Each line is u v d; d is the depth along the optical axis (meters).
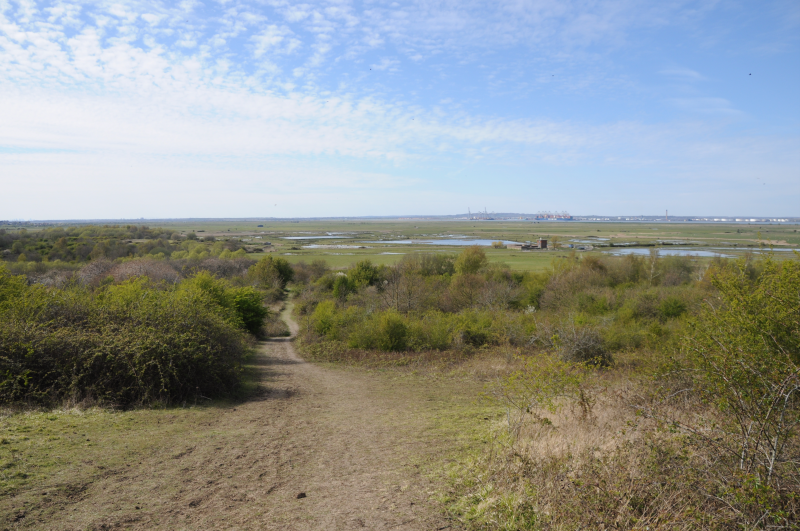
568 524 4.36
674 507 4.24
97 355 10.58
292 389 14.90
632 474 4.74
